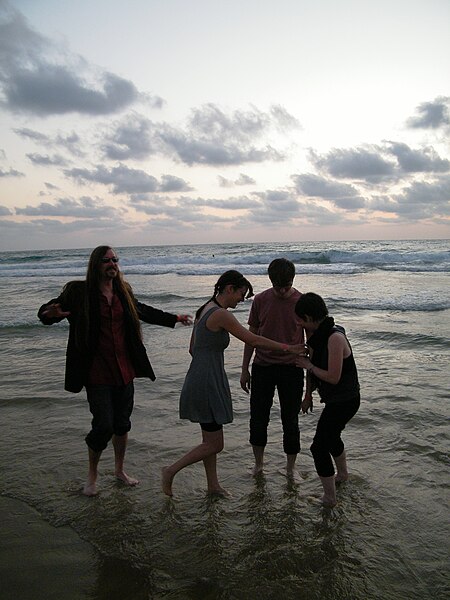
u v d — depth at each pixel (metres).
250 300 15.12
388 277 21.14
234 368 7.31
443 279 19.64
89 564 2.88
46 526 3.29
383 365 7.20
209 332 3.48
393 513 3.40
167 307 13.27
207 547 3.05
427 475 3.94
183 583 2.72
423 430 4.83
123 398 3.80
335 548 3.02
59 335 9.95
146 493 3.74
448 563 2.85
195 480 3.96
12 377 6.98
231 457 4.38
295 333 3.95
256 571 2.82
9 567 2.85
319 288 17.06
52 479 3.97
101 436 3.60
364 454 4.36
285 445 3.98
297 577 2.76
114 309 3.70
